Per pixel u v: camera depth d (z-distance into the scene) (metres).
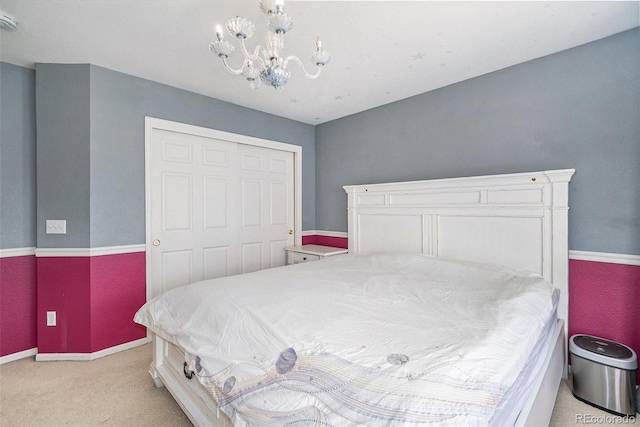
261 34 1.88
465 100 2.55
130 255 2.51
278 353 1.11
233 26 1.14
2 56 2.19
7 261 2.27
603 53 1.92
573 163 2.04
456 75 2.46
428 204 2.63
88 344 2.31
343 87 2.70
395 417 0.76
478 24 1.78
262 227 3.47
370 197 3.08
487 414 0.81
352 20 1.74
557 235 1.97
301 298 1.58
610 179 1.90
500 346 1.09
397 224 2.86
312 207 3.85
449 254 2.51
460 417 0.77
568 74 2.05
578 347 1.79
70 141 2.30
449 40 1.95
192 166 2.89
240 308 1.41
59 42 2.00
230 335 1.28
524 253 2.12
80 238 2.31
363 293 1.73
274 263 3.58
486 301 1.58
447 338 1.12
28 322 2.35
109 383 1.98
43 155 2.29
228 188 3.15
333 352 1.05
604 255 1.92
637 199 1.82
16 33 1.89
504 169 2.35
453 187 2.48
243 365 1.13
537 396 1.21
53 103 2.29
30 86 2.37
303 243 3.78
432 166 2.77
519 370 1.04
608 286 1.91
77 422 1.61
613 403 1.65
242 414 1.01
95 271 2.33
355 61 2.22
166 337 1.60
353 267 2.43
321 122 3.75
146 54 2.16
